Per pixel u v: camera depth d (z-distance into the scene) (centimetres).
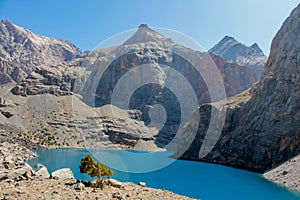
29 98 17200
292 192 3703
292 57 7375
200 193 3562
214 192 3656
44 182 2141
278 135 6234
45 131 13562
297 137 5728
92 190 1923
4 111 14875
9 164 2947
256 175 5303
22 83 18762
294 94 6556
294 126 6006
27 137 11775
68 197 1655
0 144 6762
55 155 7831
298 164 4662
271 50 9250
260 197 3419
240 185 4191
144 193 2139
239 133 7362
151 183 3984
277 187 4062
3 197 1541
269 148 6247
